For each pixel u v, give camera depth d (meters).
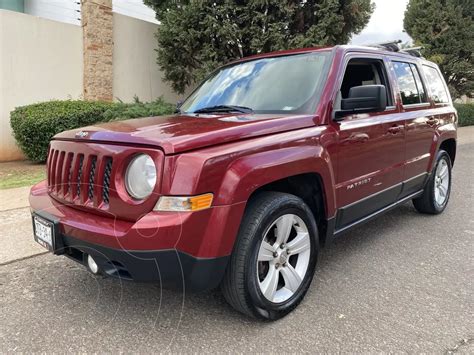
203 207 2.24
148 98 11.68
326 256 3.87
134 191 2.30
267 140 2.61
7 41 8.81
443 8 18.12
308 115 3.01
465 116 19.58
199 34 9.89
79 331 2.61
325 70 3.29
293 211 2.77
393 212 5.38
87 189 2.53
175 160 2.22
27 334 2.58
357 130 3.32
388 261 3.73
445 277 3.39
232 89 3.70
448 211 5.41
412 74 4.58
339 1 10.44
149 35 11.52
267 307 2.65
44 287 3.24
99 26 10.13
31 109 8.32
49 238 2.61
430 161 4.72
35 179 7.14
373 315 2.79
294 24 10.70
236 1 10.11
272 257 2.69
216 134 2.43
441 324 2.67
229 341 2.50
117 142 2.41
